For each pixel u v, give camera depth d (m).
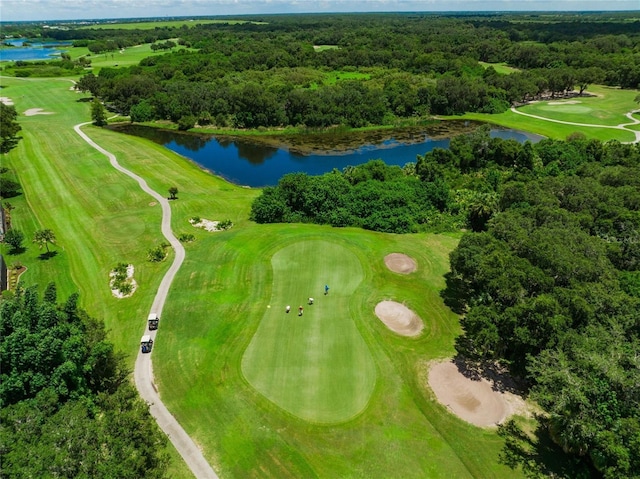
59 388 30.38
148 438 29.08
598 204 57.94
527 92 158.75
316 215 70.81
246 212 74.81
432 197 76.44
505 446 33.69
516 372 40.69
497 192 80.75
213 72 170.50
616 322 35.31
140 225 68.69
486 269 41.62
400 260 58.44
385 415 36.16
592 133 122.94
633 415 27.52
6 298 36.03
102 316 48.28
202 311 48.12
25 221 70.12
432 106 149.12
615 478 26.12
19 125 116.81
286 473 31.67
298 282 52.97
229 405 36.97
